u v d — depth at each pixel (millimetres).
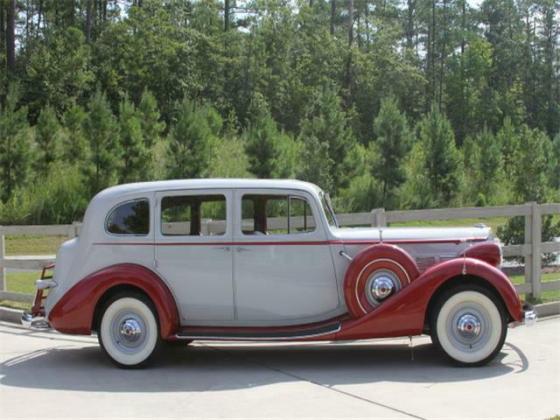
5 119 30031
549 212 10914
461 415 5938
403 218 10656
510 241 15531
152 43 53344
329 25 81438
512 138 40312
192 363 8203
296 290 7867
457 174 35344
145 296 7898
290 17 67438
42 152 32344
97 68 51938
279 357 8438
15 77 47344
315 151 28859
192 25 64938
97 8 65625
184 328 8008
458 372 7375
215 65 58594
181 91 53781
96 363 8258
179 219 8078
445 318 7539
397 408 6180
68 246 8305
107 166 29703
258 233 7922
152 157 30984
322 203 8203
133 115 30844
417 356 8188
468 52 78812
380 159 32781
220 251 7902
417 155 36562
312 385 7051
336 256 7848
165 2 63750
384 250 7637
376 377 7289
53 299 8133
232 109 52812
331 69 64938
